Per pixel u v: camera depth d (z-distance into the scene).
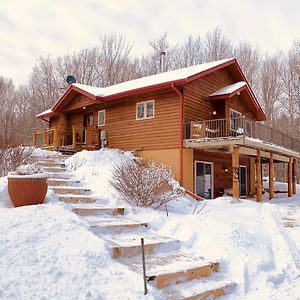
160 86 13.52
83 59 40.56
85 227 5.02
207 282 4.35
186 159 13.58
